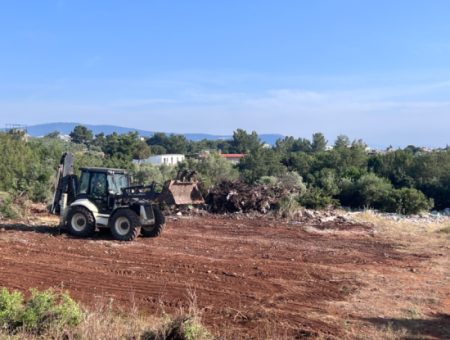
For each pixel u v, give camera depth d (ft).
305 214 58.59
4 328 14.88
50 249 32.63
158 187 59.26
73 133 404.16
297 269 28.66
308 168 151.84
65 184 39.55
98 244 35.32
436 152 108.37
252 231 46.47
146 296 21.70
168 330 15.31
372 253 35.06
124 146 252.01
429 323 18.52
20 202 59.11
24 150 78.64
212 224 51.29
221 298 21.74
